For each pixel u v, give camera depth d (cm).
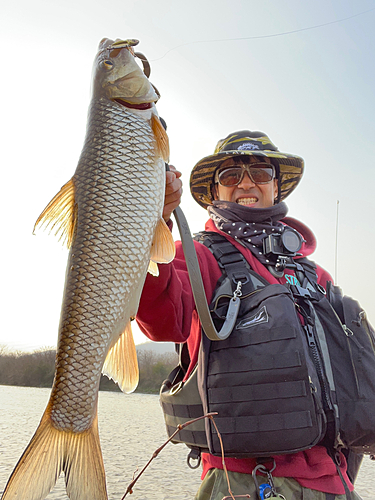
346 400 68
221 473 68
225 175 96
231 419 65
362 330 73
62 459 50
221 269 78
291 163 107
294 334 66
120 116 57
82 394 52
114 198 55
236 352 67
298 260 89
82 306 53
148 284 64
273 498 61
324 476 67
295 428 63
